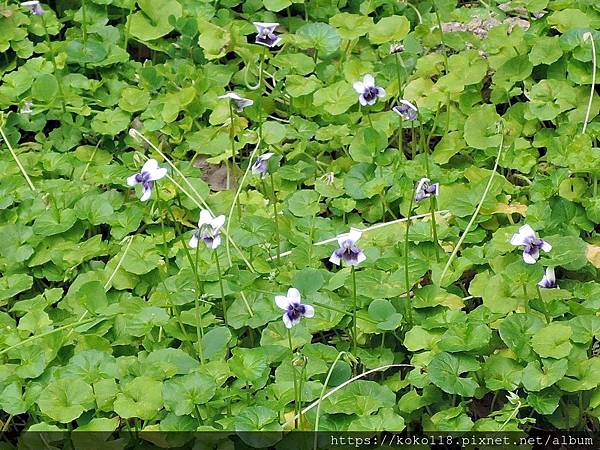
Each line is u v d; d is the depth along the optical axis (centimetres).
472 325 92
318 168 110
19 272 102
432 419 91
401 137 108
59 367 94
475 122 109
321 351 94
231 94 104
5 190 106
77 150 111
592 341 96
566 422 93
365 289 97
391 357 95
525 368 91
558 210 103
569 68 111
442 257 101
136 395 91
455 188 105
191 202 106
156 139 112
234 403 92
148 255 101
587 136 104
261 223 102
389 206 106
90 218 104
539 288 97
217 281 99
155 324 96
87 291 98
